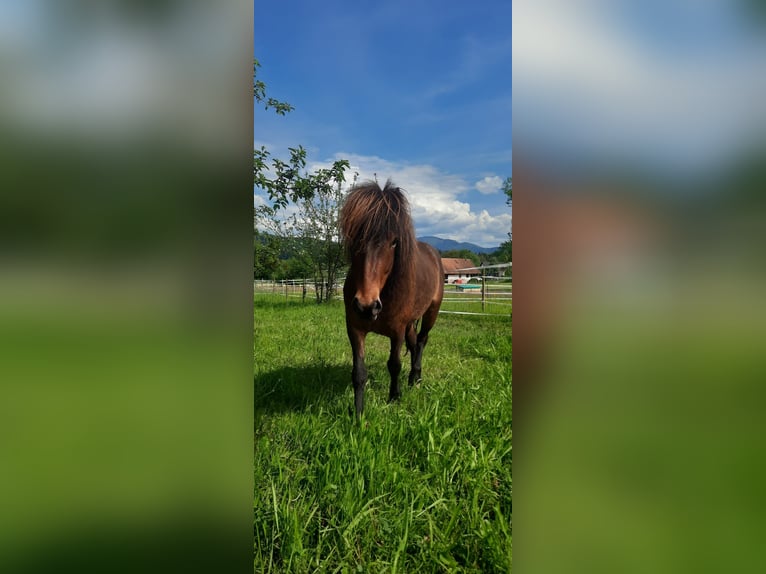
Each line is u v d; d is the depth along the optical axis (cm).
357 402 321
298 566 169
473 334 733
